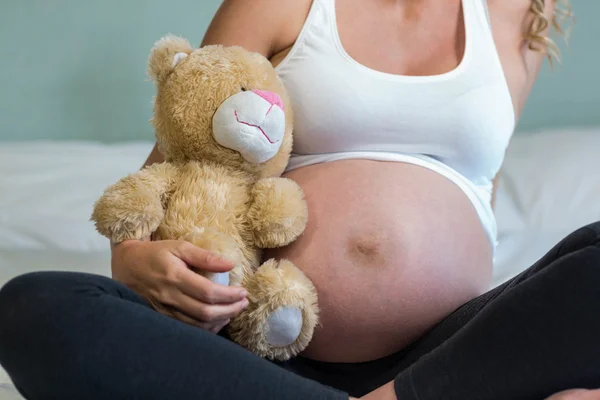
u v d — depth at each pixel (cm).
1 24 227
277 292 83
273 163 92
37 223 158
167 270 77
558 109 230
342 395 71
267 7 104
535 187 177
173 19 229
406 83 101
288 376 71
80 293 68
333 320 92
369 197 97
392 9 107
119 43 231
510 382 69
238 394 67
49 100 234
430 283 94
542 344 68
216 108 84
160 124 88
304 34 103
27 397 69
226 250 81
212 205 85
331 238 94
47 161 204
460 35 108
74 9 227
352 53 104
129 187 83
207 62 86
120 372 65
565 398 65
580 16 221
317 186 99
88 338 65
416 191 99
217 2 228
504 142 108
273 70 93
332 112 100
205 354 68
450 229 98
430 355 74
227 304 78
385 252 93
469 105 103
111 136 238
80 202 174
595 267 68
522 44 115
